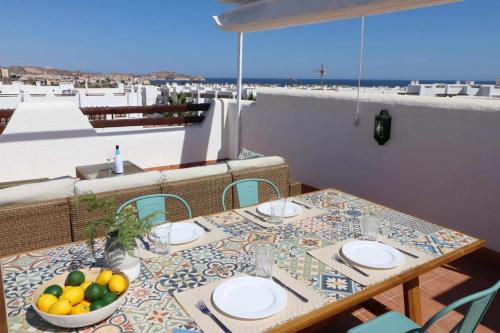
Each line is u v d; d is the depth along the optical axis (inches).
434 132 137.4
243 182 109.7
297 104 201.9
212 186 119.8
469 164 127.3
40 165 207.8
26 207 89.0
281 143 217.6
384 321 67.2
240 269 60.4
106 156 225.9
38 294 48.7
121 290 49.5
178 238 71.7
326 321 89.0
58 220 93.7
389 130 153.9
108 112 227.0
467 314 51.9
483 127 121.8
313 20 156.4
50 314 43.0
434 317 51.4
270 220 82.7
